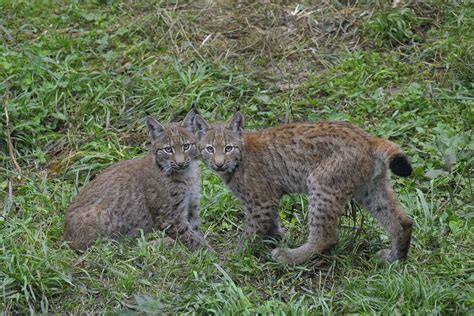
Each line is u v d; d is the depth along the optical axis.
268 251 11.91
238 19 17.55
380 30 16.95
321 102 15.52
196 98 15.50
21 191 13.78
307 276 11.46
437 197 13.27
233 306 10.45
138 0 18.17
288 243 12.17
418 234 12.16
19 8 17.94
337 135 11.58
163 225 12.78
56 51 16.61
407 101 15.28
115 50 16.89
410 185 13.45
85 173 14.29
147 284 11.16
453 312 10.51
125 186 12.75
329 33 17.17
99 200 12.57
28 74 15.77
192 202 12.88
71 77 15.74
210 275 11.28
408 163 11.16
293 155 11.80
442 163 13.62
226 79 16.09
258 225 12.04
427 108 15.19
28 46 16.61
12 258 11.23
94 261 11.56
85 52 16.78
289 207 13.20
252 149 12.05
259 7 17.78
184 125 12.75
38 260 11.28
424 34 17.00
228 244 12.73
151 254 11.64
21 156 14.75
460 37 16.64
